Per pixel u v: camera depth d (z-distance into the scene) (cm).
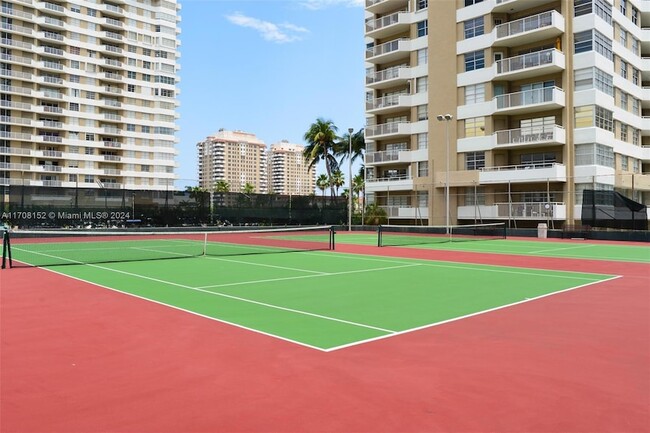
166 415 438
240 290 1148
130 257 2000
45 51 8406
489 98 4372
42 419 431
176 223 3778
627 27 4650
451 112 4622
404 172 5272
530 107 4062
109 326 782
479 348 658
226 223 4009
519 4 4212
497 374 550
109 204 3488
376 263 1781
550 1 4128
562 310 925
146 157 9725
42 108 8375
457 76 4594
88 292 1116
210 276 1398
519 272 1532
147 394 489
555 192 3831
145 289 1161
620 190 4444
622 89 4509
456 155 4581
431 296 1077
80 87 8875
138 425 418
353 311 907
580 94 3959
